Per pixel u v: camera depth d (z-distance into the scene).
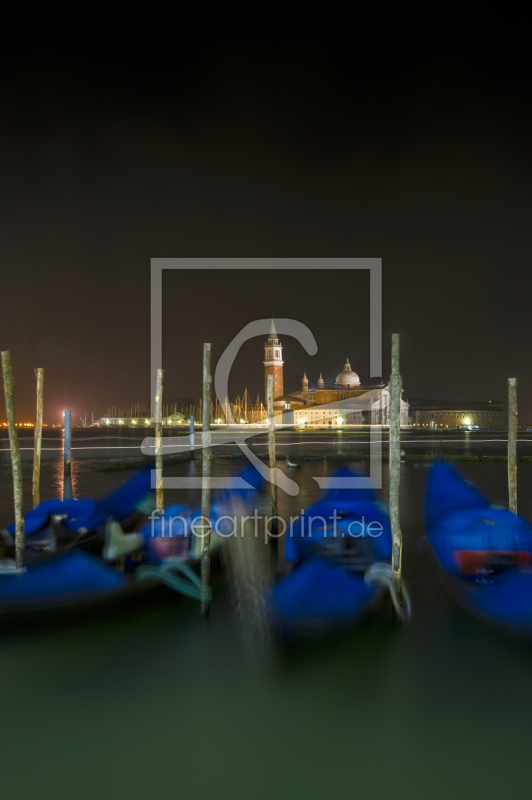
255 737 5.75
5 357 9.65
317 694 6.54
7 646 7.88
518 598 8.45
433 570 11.31
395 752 5.52
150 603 9.12
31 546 10.84
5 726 5.95
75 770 5.31
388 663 7.25
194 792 5.03
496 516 10.56
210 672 7.05
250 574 10.98
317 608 8.08
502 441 61.69
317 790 5.05
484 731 5.84
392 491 9.07
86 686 6.70
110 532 10.63
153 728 5.93
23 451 45.22
